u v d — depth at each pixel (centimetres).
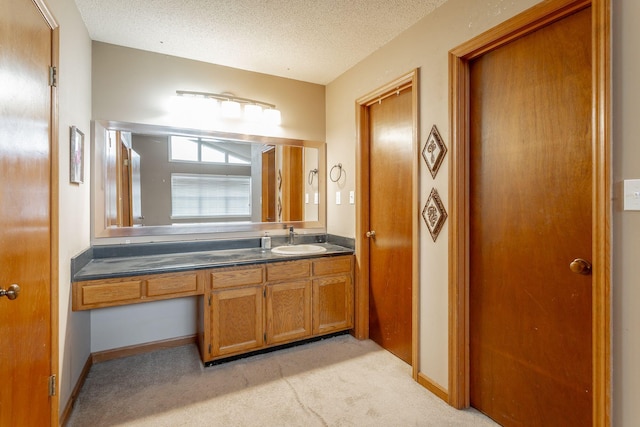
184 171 280
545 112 157
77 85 204
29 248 135
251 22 224
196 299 278
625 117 120
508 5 164
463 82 193
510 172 174
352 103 297
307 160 330
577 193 146
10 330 121
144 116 264
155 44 254
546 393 159
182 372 234
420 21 220
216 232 292
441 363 204
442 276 203
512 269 174
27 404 134
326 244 329
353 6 205
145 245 262
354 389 214
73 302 196
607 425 125
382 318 275
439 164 204
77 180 200
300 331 272
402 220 252
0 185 113
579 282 146
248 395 207
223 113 290
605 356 125
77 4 202
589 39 141
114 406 196
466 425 180
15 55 122
